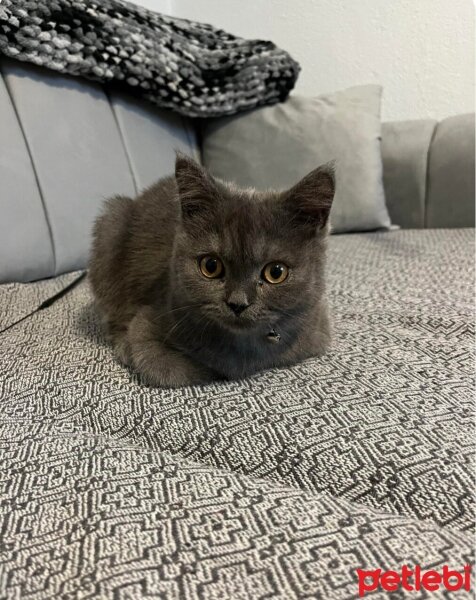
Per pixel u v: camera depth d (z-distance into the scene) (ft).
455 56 7.69
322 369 3.00
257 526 1.65
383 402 2.54
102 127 5.61
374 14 7.81
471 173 6.77
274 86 6.91
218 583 1.42
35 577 1.45
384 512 1.81
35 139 4.89
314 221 2.90
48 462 2.05
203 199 2.87
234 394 2.76
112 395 2.75
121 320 3.54
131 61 5.55
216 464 2.24
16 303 4.06
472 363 2.96
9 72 4.82
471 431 2.27
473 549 1.55
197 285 2.83
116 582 1.42
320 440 2.27
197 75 6.36
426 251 5.70
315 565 1.47
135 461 2.09
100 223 4.05
